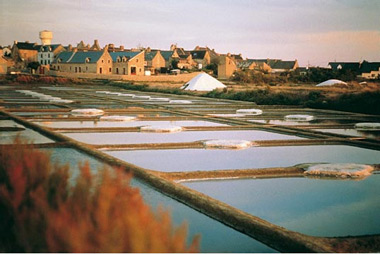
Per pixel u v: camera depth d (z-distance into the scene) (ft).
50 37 490.49
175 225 32.78
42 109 121.49
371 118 118.42
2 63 404.77
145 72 417.28
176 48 536.83
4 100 151.53
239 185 46.57
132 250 22.54
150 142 72.79
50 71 388.37
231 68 359.05
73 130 83.71
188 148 67.41
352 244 29.60
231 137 80.07
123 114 117.19
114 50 523.29
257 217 34.60
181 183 46.91
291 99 159.22
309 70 314.76
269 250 29.45
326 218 36.86
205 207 36.47
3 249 24.27
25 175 31.45
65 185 30.53
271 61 556.92
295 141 73.97
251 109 133.90
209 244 29.99
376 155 64.59
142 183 44.45
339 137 80.07
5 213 27.84
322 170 51.62
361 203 41.11
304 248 28.81
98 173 45.32
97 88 267.18
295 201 41.47
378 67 389.39
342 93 157.38
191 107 142.61
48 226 23.99
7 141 66.64
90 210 25.16
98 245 22.65
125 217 23.97
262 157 61.62
